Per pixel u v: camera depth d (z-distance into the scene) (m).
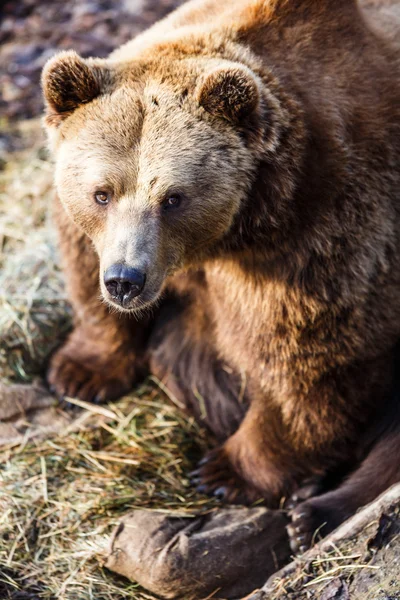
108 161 8.28
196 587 8.86
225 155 8.47
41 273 12.25
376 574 7.85
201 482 10.14
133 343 11.15
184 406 11.08
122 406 11.06
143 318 10.93
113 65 8.82
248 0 9.46
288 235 8.87
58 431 10.57
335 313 9.04
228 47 8.91
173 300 10.86
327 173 8.71
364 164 8.93
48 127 9.02
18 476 9.80
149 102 8.41
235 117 8.44
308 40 9.09
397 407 9.74
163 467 10.27
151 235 8.17
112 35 17.38
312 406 9.52
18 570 8.91
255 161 8.62
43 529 9.30
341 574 8.06
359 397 9.53
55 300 11.96
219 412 10.89
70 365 11.30
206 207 8.47
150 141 8.27
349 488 9.59
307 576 8.27
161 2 17.89
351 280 8.98
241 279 9.30
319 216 8.80
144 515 9.40
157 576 8.79
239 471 10.12
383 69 9.34
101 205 8.50
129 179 8.23
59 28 17.73
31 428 10.55
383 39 9.67
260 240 8.94
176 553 8.87
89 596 8.69
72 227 9.92
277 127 8.53
